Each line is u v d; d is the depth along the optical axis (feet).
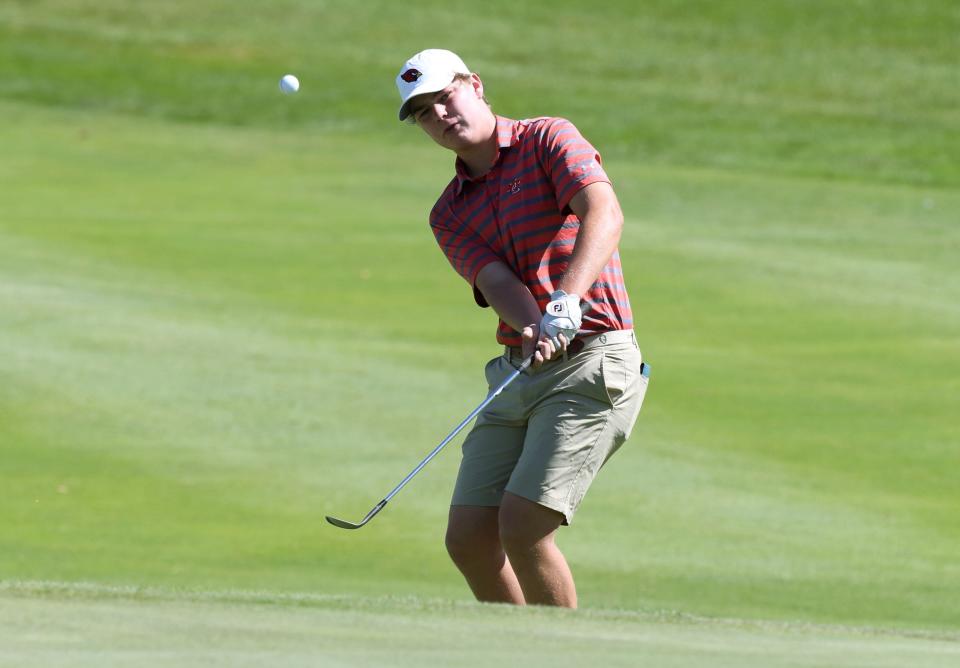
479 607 33.06
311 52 325.21
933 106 295.48
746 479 91.50
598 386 50.34
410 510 85.51
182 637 27.76
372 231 174.40
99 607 30.94
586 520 83.82
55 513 81.41
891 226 188.24
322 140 248.32
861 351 124.98
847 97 301.63
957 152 256.11
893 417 105.40
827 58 330.75
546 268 50.80
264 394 106.52
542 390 51.11
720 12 365.81
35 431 96.53
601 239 48.08
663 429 101.76
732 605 68.85
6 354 113.70
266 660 25.82
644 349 124.47
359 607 32.48
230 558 75.31
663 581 73.15
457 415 103.60
